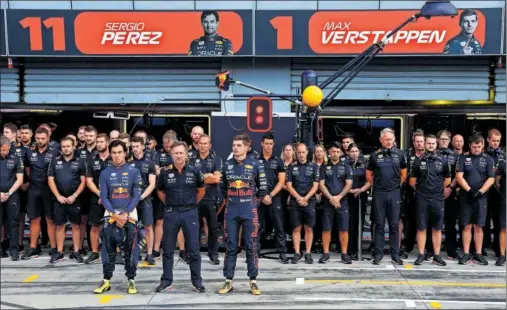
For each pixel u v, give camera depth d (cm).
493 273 777
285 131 933
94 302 638
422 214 820
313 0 1098
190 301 642
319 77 1116
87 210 862
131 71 1130
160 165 874
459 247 941
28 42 1081
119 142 668
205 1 1104
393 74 1113
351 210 870
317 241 920
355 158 873
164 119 1145
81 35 1077
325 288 699
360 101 1148
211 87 1127
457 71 1110
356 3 1096
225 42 1066
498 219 846
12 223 847
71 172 827
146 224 818
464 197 834
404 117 1129
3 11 1074
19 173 848
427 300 648
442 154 849
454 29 1049
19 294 671
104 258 677
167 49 1075
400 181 824
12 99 1131
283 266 816
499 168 828
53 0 1112
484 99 1111
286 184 839
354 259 866
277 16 1059
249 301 642
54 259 833
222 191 692
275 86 1114
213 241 833
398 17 1052
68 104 1145
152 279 743
